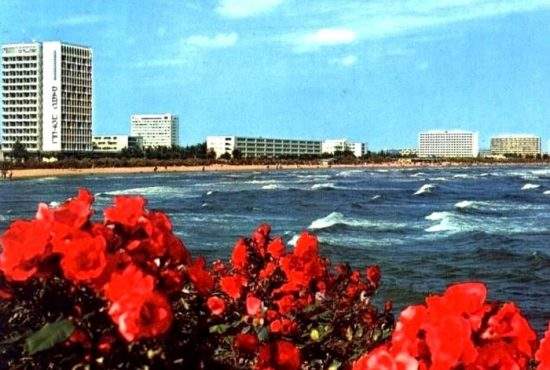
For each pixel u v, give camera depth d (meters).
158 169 177.25
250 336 3.30
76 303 2.59
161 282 2.83
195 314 2.98
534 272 27.58
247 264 4.89
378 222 46.81
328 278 4.90
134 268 2.55
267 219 49.31
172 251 2.98
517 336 2.40
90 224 2.80
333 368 4.21
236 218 49.97
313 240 4.75
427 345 2.30
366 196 74.62
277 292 4.57
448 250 33.62
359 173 160.12
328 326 4.47
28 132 193.38
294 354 3.26
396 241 37.06
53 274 2.58
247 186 94.06
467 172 167.00
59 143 192.75
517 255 31.56
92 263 2.52
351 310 4.88
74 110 197.25
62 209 2.77
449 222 45.84
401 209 58.41
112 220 2.92
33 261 2.53
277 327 4.03
